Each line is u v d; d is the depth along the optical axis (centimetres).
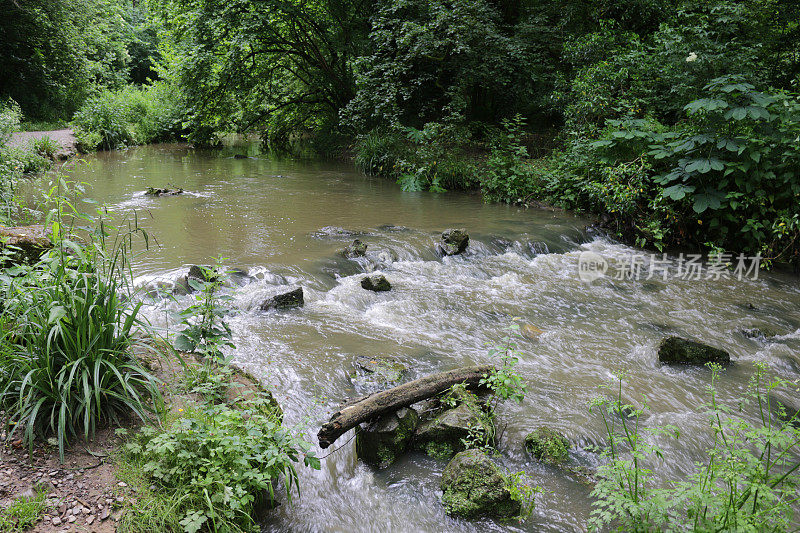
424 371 461
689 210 904
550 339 546
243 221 902
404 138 1520
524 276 748
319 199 1130
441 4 1480
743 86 846
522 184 1180
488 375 426
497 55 1520
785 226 814
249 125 2073
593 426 394
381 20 1556
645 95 1157
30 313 312
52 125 1931
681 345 505
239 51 1692
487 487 311
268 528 291
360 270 719
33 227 520
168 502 266
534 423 396
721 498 250
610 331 577
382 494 326
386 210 1054
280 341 495
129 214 909
